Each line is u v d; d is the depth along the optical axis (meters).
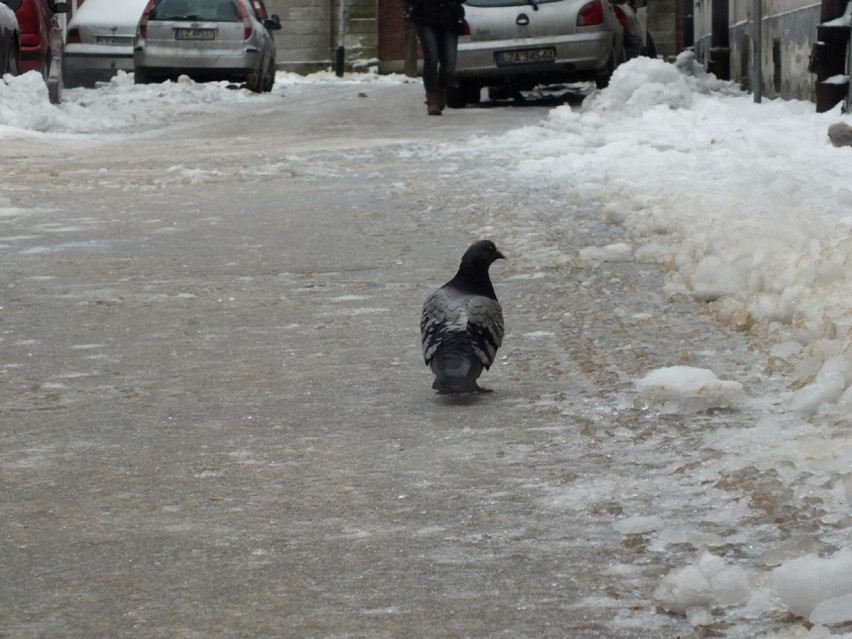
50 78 33.41
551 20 29.45
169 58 38.38
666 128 20.47
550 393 7.30
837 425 6.19
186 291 10.73
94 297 10.59
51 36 33.78
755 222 10.38
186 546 5.20
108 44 42.12
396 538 5.21
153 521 5.52
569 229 12.62
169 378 8.08
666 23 68.50
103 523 5.51
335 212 14.77
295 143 24.33
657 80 24.80
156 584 4.82
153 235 13.62
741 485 5.43
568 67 29.47
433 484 5.87
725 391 6.73
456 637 4.28
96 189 17.73
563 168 17.12
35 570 4.99
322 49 69.50
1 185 18.27
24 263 12.13
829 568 4.29
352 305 10.01
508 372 7.82
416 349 8.59
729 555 4.76
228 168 19.73
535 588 4.64
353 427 6.88
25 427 7.09
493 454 6.27
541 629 4.30
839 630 4.07
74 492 5.94
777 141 17.92
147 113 33.47
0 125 28.08
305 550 5.12
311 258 11.99
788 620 4.22
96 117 31.69
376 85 47.38
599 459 6.06
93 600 4.68
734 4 33.19
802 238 9.95
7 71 30.69
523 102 32.91
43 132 28.52
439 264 11.44
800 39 24.53
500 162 18.55
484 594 4.61
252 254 12.33
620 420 6.69
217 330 9.37
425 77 28.92
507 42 29.59
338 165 19.58
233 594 4.70
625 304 9.44
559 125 22.56
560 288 10.11
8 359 8.68
